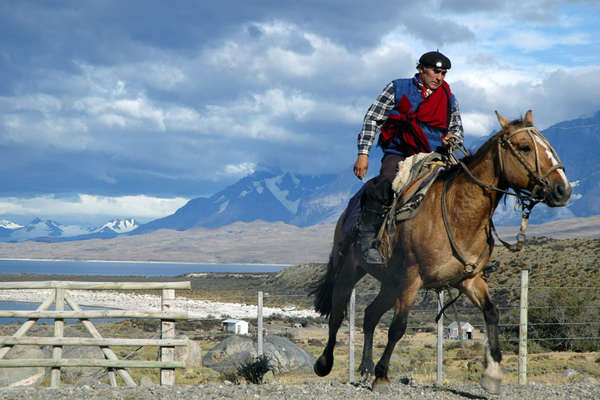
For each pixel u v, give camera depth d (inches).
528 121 279.9
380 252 308.7
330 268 376.5
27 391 296.5
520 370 435.2
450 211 284.2
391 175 319.6
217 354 906.1
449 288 305.9
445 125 327.6
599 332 1064.2
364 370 331.6
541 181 267.3
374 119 333.4
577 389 338.6
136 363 339.9
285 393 301.7
